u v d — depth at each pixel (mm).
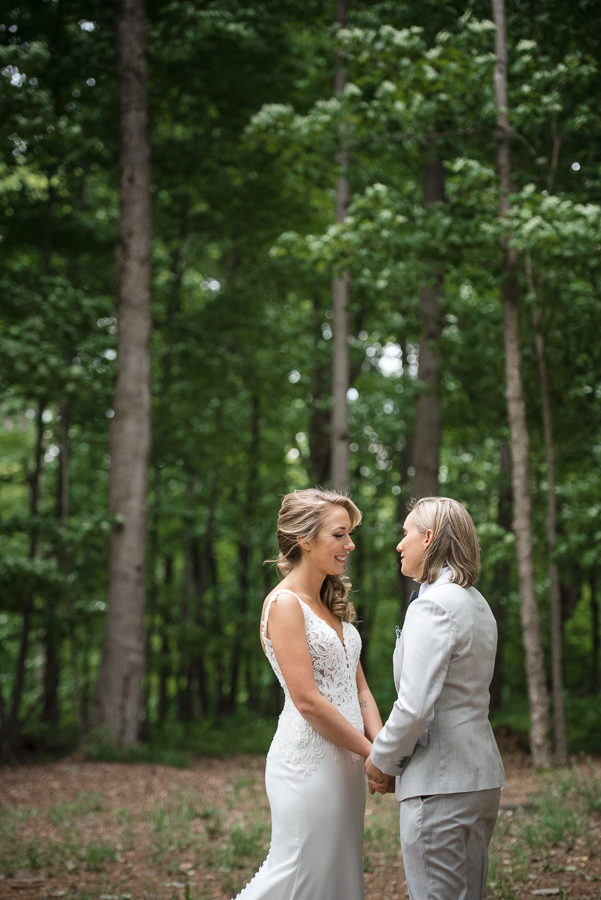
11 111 8516
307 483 17031
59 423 11312
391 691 17297
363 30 7324
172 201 13484
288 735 2623
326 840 2529
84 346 10383
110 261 13078
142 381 10539
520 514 7734
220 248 14500
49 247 10922
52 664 11594
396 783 2393
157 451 13008
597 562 8219
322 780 2559
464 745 2297
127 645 10086
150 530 13828
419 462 11359
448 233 7617
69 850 4824
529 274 8086
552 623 8102
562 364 9086
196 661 16312
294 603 2631
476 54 7160
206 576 18688
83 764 8930
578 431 9375
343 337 10102
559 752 7746
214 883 4195
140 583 10312
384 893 3893
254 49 11555
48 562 9547
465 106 7688
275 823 2617
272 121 7887
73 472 15680
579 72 6992
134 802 6840
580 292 8781
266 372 14203
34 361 9188
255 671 19844
